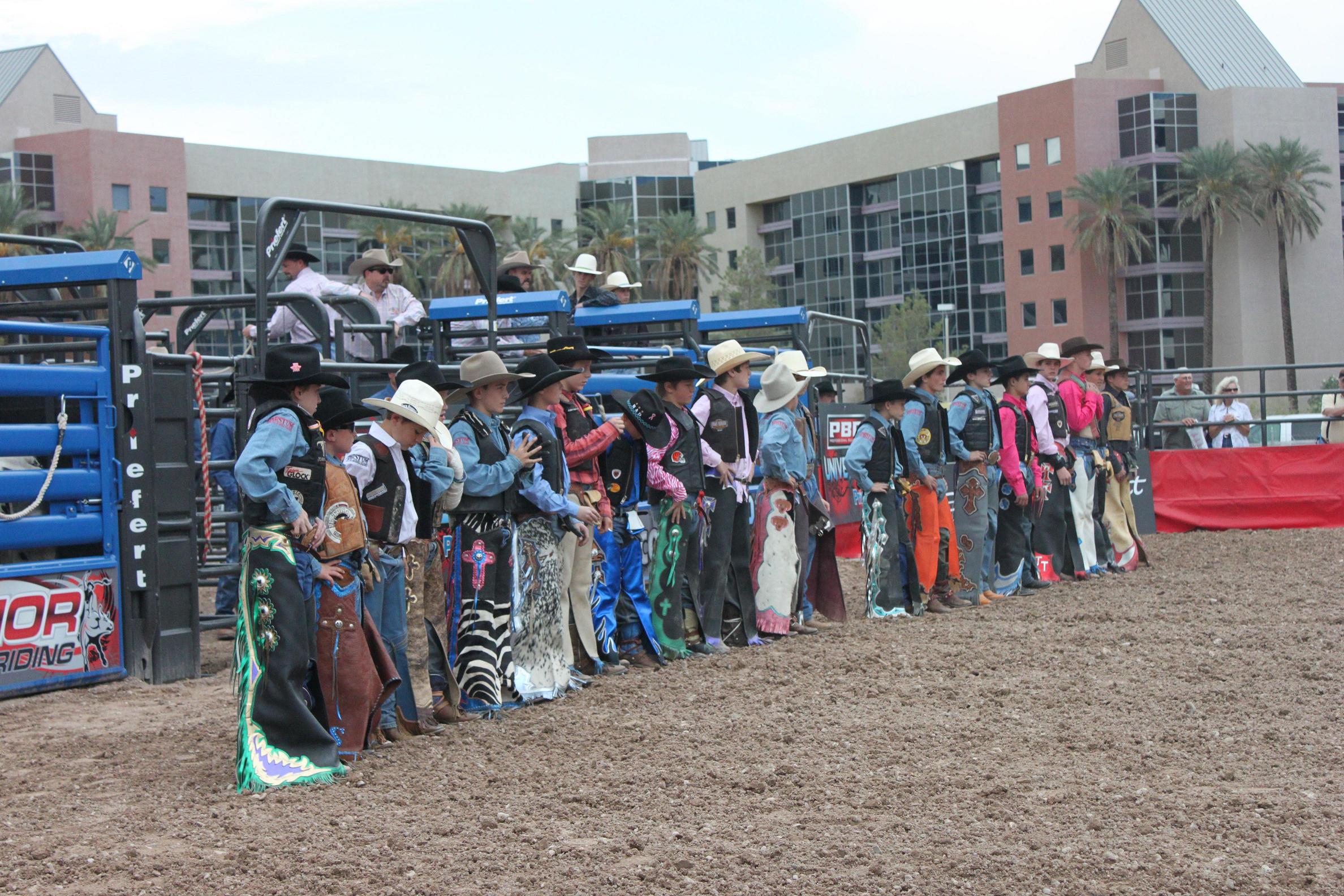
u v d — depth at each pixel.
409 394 6.73
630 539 9.05
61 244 11.27
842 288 83.06
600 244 73.75
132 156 65.62
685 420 9.15
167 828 5.45
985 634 10.04
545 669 7.98
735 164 88.00
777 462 10.01
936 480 11.33
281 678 6.16
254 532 6.22
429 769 6.37
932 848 5.04
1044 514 12.74
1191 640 9.45
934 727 7.05
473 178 76.94
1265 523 17.62
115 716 7.75
